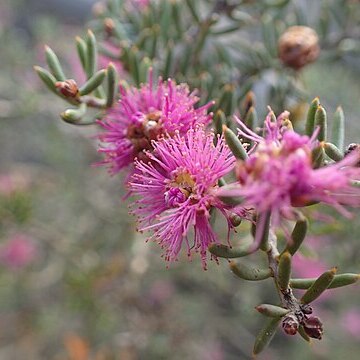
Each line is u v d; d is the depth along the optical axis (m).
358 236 0.22
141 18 0.19
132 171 0.13
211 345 0.34
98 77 0.13
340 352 0.35
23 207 0.24
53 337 0.35
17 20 0.36
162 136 0.12
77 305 0.28
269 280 0.31
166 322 0.31
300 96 0.19
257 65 0.19
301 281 0.11
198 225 0.11
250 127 0.13
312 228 0.17
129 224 0.27
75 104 0.14
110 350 0.32
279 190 0.09
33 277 0.33
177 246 0.11
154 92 0.13
